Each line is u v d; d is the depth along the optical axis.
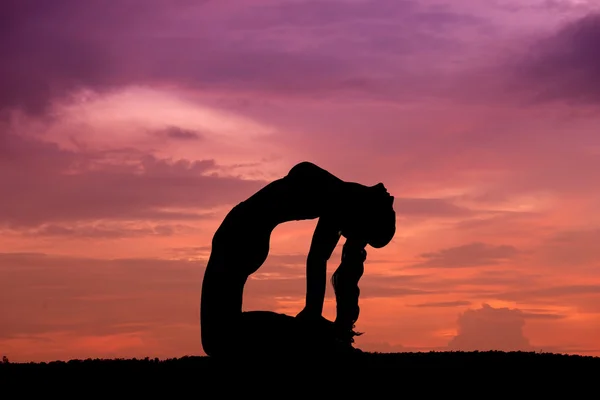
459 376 8.02
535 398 7.45
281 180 7.97
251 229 7.83
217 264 7.84
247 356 7.61
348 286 7.82
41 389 7.94
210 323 7.73
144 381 8.06
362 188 7.92
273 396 7.41
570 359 9.02
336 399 7.32
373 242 7.94
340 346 7.70
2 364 9.19
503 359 8.88
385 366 8.18
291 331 7.67
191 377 8.03
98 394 7.69
